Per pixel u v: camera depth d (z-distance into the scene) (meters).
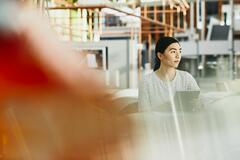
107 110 3.57
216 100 3.55
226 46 9.12
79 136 3.30
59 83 3.64
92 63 7.04
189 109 3.43
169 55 3.48
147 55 9.84
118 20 9.48
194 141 3.39
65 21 7.43
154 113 3.42
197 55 9.00
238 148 3.40
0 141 3.21
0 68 3.40
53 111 3.38
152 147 3.36
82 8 7.46
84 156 3.27
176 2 7.83
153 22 9.62
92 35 8.03
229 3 10.17
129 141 3.36
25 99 3.33
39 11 4.18
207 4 10.91
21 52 3.57
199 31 10.62
